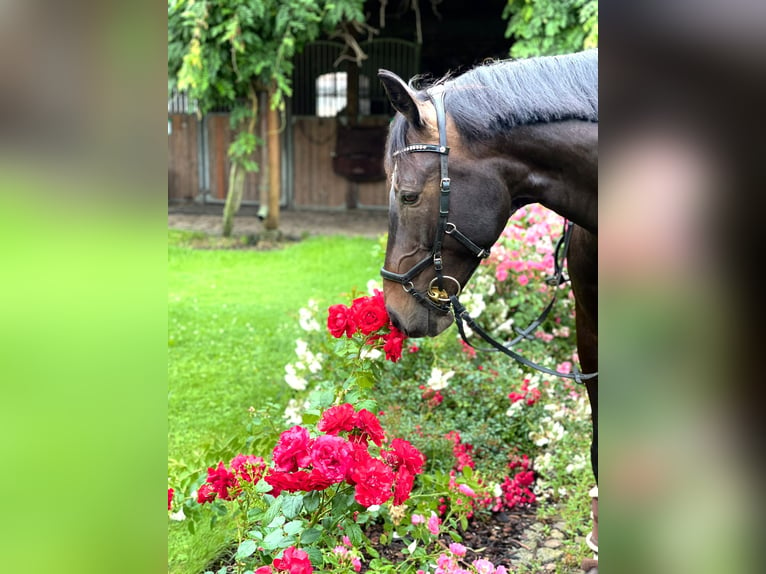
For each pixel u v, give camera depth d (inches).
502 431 122.1
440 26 453.4
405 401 126.3
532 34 273.1
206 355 186.2
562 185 62.4
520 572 95.2
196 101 347.9
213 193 506.3
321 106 486.0
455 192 60.9
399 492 64.8
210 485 75.4
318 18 305.0
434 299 63.4
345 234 397.7
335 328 75.5
